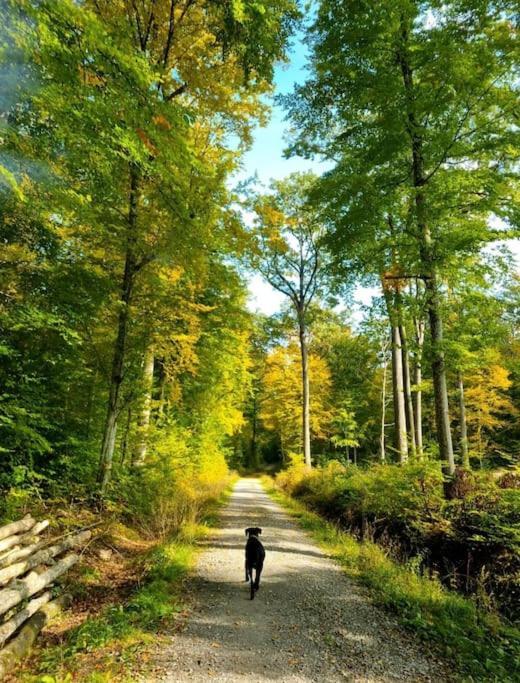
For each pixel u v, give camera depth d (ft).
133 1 28.73
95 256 30.81
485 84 28.45
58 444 28.07
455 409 77.97
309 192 35.63
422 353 32.91
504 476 28.17
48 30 13.80
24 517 19.81
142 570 21.36
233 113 34.45
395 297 33.55
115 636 14.16
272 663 13.12
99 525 25.61
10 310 22.76
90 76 17.90
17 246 23.95
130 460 41.68
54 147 20.48
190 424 61.00
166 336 35.65
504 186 29.12
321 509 46.57
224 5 21.88
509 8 26.91
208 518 38.01
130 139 16.08
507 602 20.17
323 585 21.17
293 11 24.66
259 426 165.68
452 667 13.32
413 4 28.73
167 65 30.27
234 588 20.16
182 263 27.84
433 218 31.42
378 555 25.05
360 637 15.25
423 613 17.53
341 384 119.44
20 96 17.71
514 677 12.98
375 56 31.94
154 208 27.37
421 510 28.86
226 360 60.54
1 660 11.89
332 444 127.54
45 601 15.78
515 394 83.56
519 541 22.17
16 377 25.62
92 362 34.22
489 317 32.86
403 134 30.17
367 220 32.01
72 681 11.49
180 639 14.44
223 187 28.04
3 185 20.81
